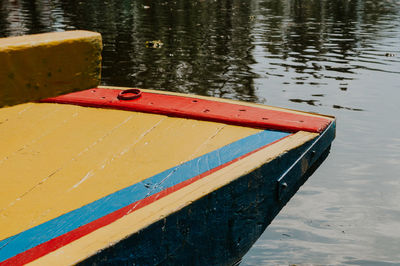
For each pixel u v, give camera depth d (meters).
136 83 5.55
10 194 1.62
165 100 2.62
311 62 6.93
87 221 1.46
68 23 11.20
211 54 7.46
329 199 2.78
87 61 1.66
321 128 2.34
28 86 1.50
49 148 2.01
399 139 3.77
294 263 2.14
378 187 2.93
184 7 15.35
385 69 6.46
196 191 1.61
